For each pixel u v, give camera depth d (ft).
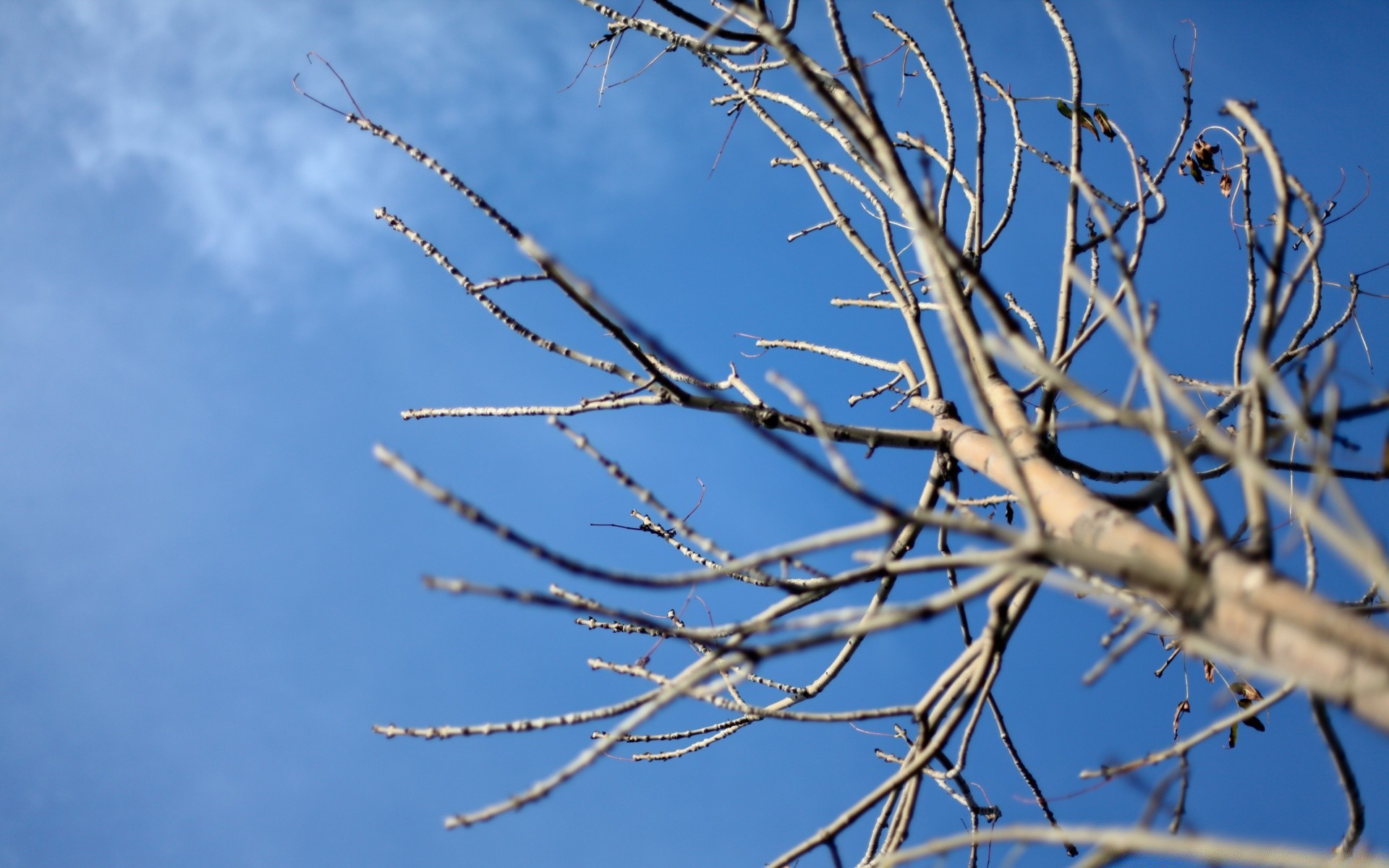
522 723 8.84
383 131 9.75
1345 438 7.57
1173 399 5.96
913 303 12.53
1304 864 5.38
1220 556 6.19
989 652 9.46
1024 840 6.82
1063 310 11.35
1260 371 5.82
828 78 11.80
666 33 12.23
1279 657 5.74
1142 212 11.43
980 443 10.45
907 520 5.93
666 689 9.00
